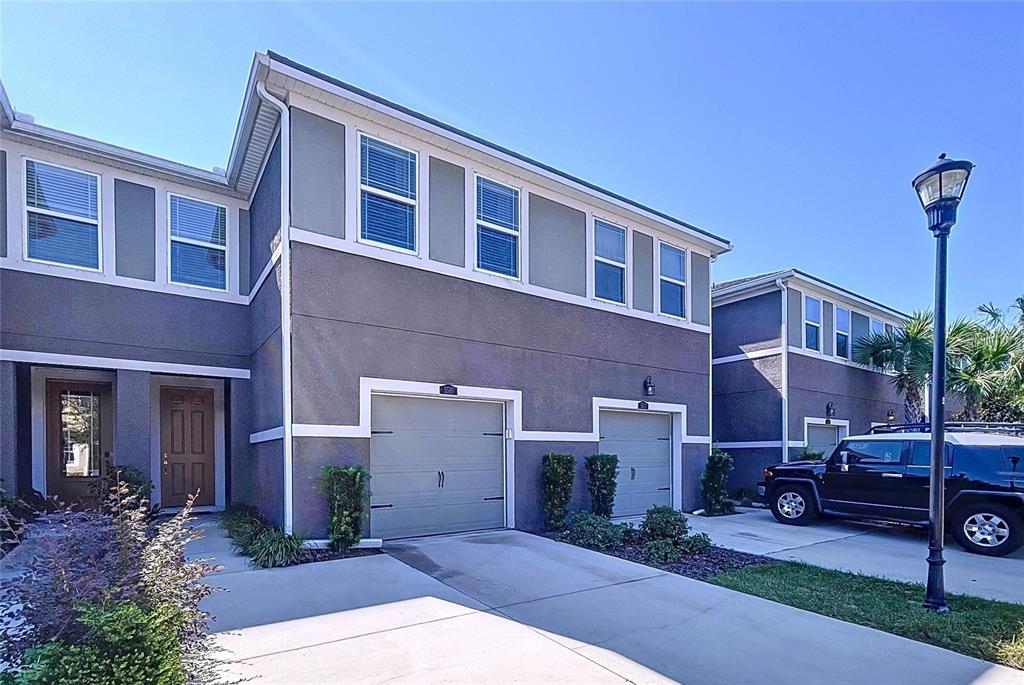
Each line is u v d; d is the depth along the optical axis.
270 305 8.33
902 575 6.93
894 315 18.56
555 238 10.27
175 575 3.60
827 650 4.50
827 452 16.08
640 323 11.57
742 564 7.30
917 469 9.31
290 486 7.07
